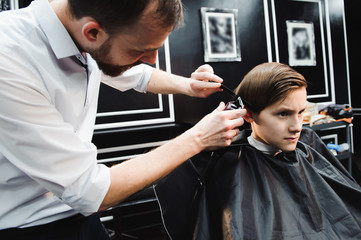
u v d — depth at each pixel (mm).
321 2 2463
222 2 2098
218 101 2160
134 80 1081
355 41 2875
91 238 820
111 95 1865
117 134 1830
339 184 924
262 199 842
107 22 509
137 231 1848
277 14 2307
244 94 868
